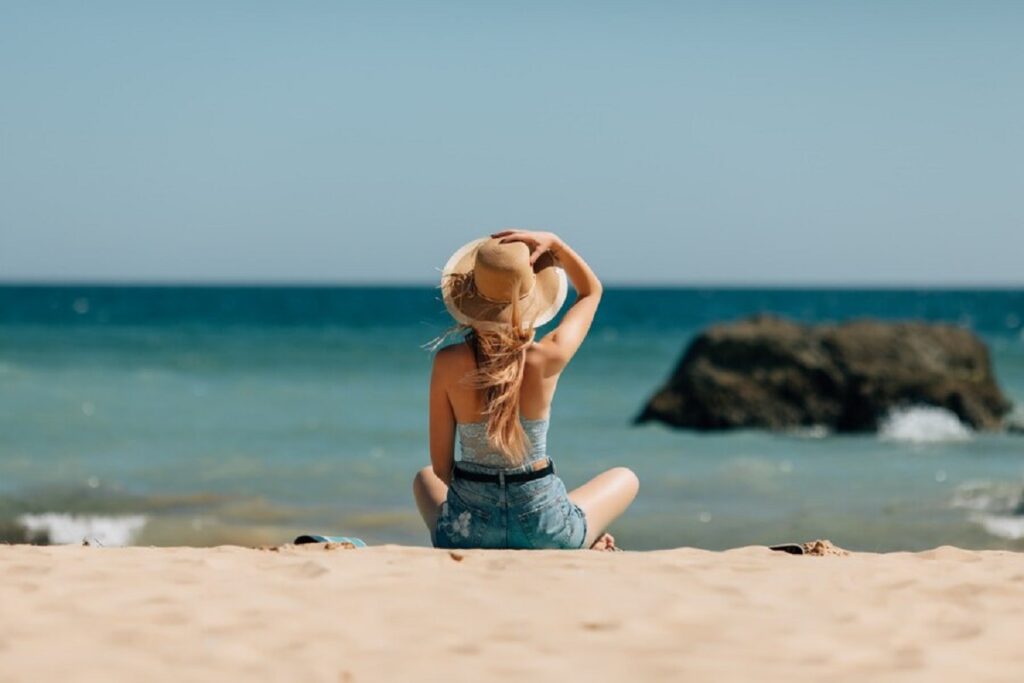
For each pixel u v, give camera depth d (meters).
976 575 4.77
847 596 4.35
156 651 3.54
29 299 99.00
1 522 12.06
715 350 20.84
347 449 17.33
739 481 14.76
